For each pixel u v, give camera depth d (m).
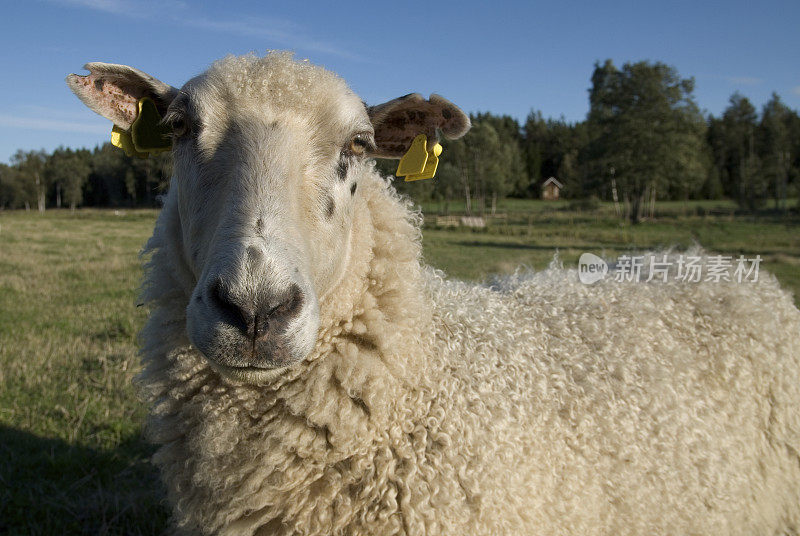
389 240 0.61
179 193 0.55
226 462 0.52
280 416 0.52
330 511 0.52
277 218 0.46
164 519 0.88
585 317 0.72
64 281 3.01
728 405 0.72
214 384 0.54
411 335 0.58
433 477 0.53
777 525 0.76
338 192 0.53
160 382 0.56
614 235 7.41
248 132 0.50
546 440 0.59
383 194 0.65
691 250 0.95
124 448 1.10
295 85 0.52
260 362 0.43
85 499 0.93
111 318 2.11
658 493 0.64
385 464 0.52
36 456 1.05
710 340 0.75
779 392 0.76
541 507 0.56
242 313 0.42
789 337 0.80
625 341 0.70
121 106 0.60
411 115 0.65
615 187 12.20
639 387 0.66
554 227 9.46
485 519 0.53
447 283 0.76
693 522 0.66
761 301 0.81
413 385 0.56
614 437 0.62
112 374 1.43
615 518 0.61
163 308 0.59
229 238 0.44
